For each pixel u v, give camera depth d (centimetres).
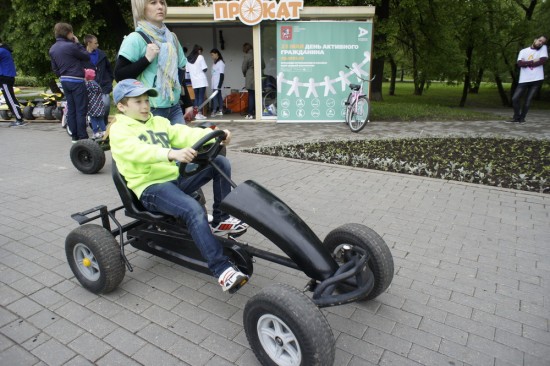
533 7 2031
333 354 197
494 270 324
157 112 404
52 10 1238
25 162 680
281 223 239
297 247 235
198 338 250
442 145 747
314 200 481
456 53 1822
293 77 1005
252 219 241
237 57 1252
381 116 1141
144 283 312
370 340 246
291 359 210
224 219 329
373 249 260
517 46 1991
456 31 1830
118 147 275
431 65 1866
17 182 567
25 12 1291
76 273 302
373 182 545
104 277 281
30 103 1194
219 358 233
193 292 300
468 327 257
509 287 300
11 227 414
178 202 264
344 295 225
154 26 379
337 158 664
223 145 292
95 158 580
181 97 468
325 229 402
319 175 580
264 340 219
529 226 404
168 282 314
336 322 263
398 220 421
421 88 2762
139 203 298
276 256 262
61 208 466
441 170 589
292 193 506
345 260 265
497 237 381
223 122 1066
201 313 275
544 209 446
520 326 258
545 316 267
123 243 300
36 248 369
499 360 229
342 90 1009
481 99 2484
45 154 739
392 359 231
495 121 1073
